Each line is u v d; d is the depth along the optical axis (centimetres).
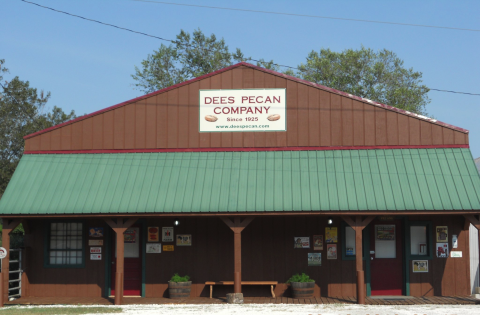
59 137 1706
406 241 1641
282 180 1566
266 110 1689
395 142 1639
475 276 1639
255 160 1639
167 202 1521
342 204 1475
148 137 1695
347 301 1530
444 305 1432
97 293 1670
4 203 1538
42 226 1697
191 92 1711
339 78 4044
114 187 1575
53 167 1650
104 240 1689
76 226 1706
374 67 4012
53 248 1698
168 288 1641
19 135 3716
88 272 1680
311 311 1321
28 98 3884
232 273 1655
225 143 1683
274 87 1695
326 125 1667
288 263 1647
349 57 4056
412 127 1642
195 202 1516
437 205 1454
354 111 1666
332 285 1634
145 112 1706
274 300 1555
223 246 1667
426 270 1631
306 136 1669
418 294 1622
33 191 1573
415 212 1451
